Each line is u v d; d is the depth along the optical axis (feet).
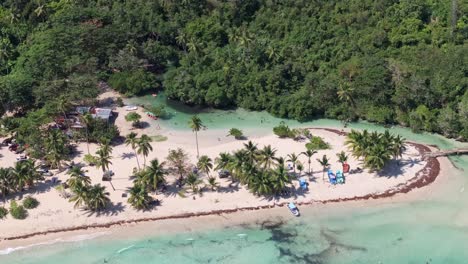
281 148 449.06
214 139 468.34
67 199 395.14
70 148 451.53
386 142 405.59
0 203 390.83
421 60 498.28
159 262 345.72
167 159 416.67
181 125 494.59
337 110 493.77
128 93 545.85
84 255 352.28
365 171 417.28
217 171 418.51
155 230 370.73
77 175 382.63
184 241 362.12
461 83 463.01
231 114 513.45
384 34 533.96
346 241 357.82
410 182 406.41
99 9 610.65
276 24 588.09
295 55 544.21
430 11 574.15
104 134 460.55
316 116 504.02
